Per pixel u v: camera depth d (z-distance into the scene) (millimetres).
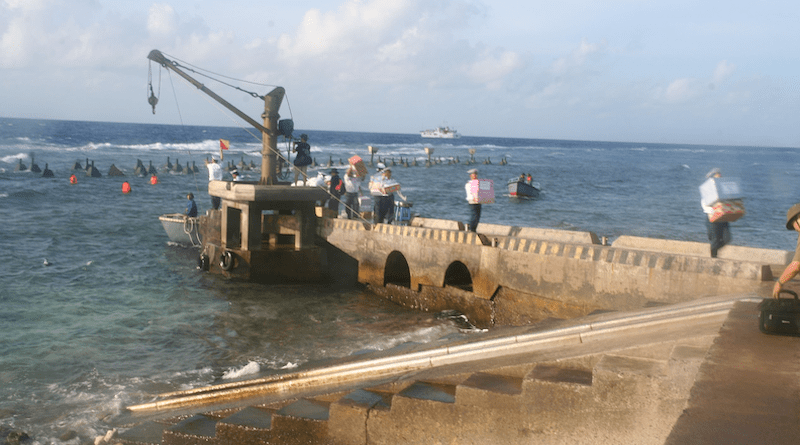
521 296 12555
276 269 17234
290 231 18172
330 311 14430
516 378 5617
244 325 13023
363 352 8625
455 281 14984
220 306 14578
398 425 5598
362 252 16844
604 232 27797
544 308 12094
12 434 7605
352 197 19422
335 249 17781
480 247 13422
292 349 11414
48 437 7738
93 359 10758
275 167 18016
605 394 4660
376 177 17156
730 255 11219
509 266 12742
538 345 6242
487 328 13086
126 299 15047
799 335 4531
